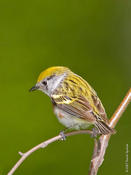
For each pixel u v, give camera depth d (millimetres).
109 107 15125
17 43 15250
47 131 13742
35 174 13250
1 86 14375
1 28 15312
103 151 7062
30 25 15578
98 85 15508
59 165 13344
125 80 15734
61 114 9492
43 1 15727
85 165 13414
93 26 16172
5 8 15484
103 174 13422
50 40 15555
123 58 16203
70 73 9977
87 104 8844
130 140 14016
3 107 14047
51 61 15305
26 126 13812
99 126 7789
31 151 6848
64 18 15867
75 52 15734
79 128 9430
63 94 9477
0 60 14883
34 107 14023
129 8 16578
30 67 14930
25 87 14430
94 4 16203
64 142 13414
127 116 14352
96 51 15992
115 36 16344
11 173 6602
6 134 13664
